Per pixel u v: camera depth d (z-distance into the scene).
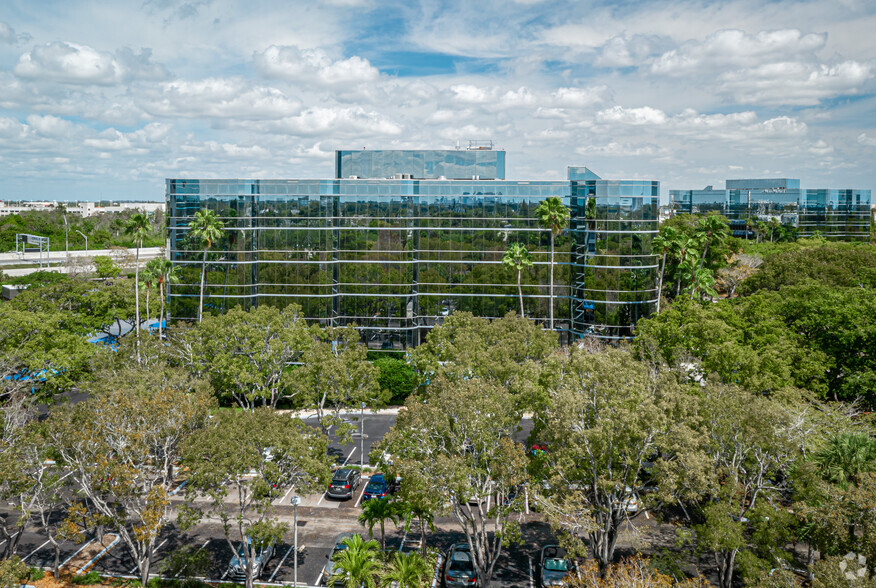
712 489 30.27
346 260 76.31
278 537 32.34
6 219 194.75
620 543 38.34
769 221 154.38
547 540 39.28
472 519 33.44
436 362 49.16
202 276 73.81
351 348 53.50
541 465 33.53
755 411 31.78
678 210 194.38
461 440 32.34
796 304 56.94
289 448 32.44
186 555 36.34
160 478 41.53
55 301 71.50
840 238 165.00
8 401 48.31
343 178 81.62
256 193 75.25
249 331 54.72
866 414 44.31
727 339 46.53
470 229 78.25
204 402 38.75
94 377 52.75
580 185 76.69
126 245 185.12
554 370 37.81
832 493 28.73
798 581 28.02
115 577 35.09
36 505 34.38
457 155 87.12
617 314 73.06
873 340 50.34
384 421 61.31
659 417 29.77
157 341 56.28
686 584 27.12
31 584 34.06
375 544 31.67
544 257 78.25
